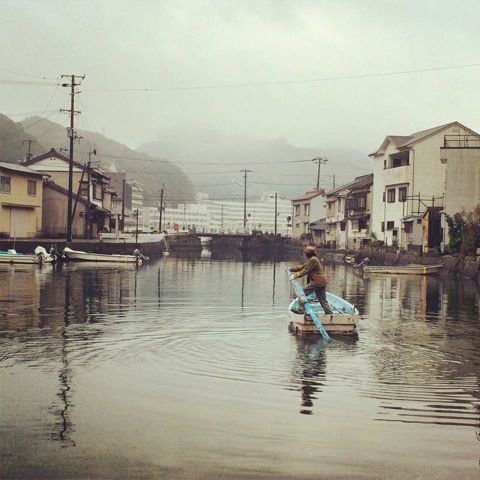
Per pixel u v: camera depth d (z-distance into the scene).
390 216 63.66
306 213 103.19
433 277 38.66
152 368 10.50
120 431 7.29
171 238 93.62
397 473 6.23
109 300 21.55
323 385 9.50
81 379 9.67
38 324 15.30
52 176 68.19
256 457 6.57
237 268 46.94
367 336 14.27
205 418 7.79
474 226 39.91
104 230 74.38
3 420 7.64
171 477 6.08
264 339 13.57
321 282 14.84
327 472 6.23
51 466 6.30
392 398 8.82
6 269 38.53
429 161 59.75
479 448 6.92
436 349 12.69
